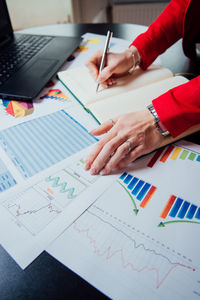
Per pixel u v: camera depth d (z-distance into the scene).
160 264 0.26
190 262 0.26
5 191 0.34
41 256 0.26
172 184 0.35
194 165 0.38
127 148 0.38
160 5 1.91
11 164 0.38
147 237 0.28
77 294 0.23
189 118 0.41
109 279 0.24
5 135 0.44
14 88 0.52
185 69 0.65
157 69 0.63
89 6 1.79
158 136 0.41
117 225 0.29
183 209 0.31
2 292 0.24
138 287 0.24
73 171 0.37
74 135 0.45
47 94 0.57
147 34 0.63
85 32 0.90
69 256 0.26
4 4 0.72
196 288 0.24
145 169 0.38
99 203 0.32
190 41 0.65
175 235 0.28
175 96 0.43
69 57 0.72
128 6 1.96
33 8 1.48
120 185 0.35
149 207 0.32
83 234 0.28
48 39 0.77
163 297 0.23
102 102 0.49
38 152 0.41
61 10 1.56
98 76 0.57
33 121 0.48
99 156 0.37
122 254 0.26
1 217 0.30
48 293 0.24
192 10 0.58
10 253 0.27
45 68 0.60
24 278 0.25
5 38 0.76
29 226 0.29
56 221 0.30
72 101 0.54
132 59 0.60
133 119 0.42
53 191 0.34
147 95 0.51
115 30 0.91
